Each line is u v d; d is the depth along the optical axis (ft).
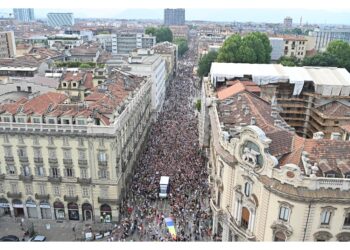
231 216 183.52
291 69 358.43
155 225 224.33
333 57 512.22
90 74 376.07
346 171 146.41
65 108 233.96
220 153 183.52
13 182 233.14
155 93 420.36
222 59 500.33
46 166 226.58
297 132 342.44
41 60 509.35
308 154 156.25
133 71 417.69
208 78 392.06
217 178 199.72
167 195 253.85
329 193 142.82
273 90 315.78
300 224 147.23
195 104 499.51
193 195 254.27
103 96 266.98
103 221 236.84
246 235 170.81
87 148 218.79
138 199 254.06
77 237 219.41
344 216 145.89
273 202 152.05
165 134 379.14
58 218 241.76
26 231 222.48
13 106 231.50
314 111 314.14
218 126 212.84
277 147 164.25
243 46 504.84
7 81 331.77
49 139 219.00
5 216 244.22
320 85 320.29
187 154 322.34
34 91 319.68
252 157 160.76
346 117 286.87
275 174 151.23
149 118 384.06
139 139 310.04
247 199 169.48
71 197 232.32
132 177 278.26
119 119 230.27
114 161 221.05
